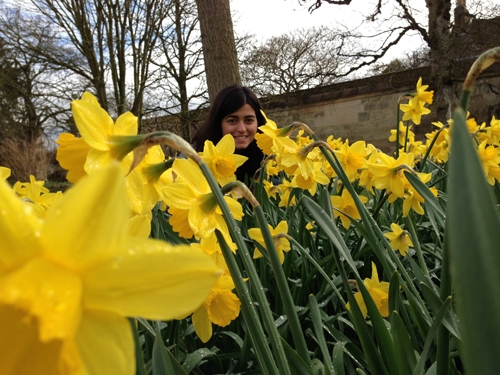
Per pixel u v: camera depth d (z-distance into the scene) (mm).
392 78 13633
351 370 1485
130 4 13469
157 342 979
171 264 408
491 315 408
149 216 972
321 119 15367
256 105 3658
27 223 403
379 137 14086
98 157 834
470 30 11375
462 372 1389
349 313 1410
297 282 2041
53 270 402
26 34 13242
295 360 1006
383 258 1317
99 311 413
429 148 2486
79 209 393
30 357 385
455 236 414
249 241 2174
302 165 1990
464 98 781
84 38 13359
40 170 16953
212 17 7215
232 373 1547
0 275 413
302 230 2273
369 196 3258
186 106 14938
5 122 16281
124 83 13828
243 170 3682
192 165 994
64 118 16016
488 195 423
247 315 832
